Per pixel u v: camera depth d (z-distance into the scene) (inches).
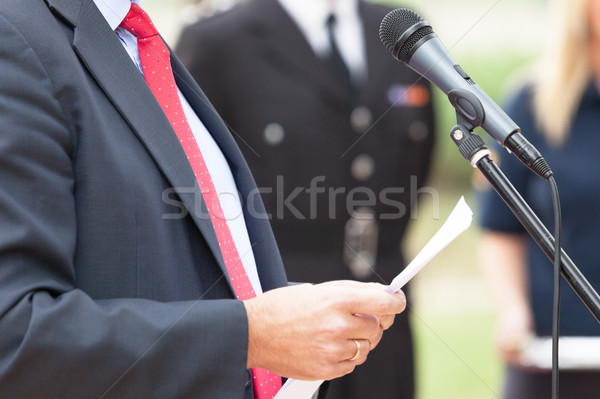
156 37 132.0
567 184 229.6
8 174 102.0
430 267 702.5
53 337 100.7
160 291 113.7
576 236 229.6
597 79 230.5
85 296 105.4
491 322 569.6
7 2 109.5
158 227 114.3
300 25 268.2
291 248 258.4
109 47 118.0
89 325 103.0
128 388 104.9
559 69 233.6
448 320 574.6
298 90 263.9
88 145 109.9
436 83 127.3
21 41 106.1
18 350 99.2
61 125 107.9
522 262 245.3
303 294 113.5
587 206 226.7
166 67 131.4
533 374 227.9
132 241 111.7
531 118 238.4
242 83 264.4
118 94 115.7
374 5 277.7
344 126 263.7
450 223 112.4
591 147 229.6
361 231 259.4
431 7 887.1
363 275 257.9
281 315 111.7
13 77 103.9
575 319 227.3
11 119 102.6
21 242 100.5
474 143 121.9
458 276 685.3
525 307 239.3
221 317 110.2
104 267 110.6
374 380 254.4
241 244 135.0
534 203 239.0
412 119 269.6
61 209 105.7
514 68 848.3
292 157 261.9
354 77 267.0
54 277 105.4
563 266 116.4
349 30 270.8
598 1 226.8
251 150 263.7
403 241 269.1
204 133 138.3
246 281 129.6
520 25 871.1
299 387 120.3
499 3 868.0
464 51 857.5
